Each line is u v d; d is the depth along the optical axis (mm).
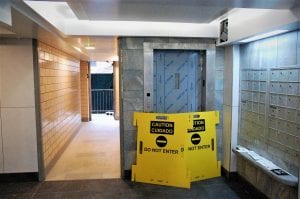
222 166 4023
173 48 3727
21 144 3740
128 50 3652
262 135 3182
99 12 2635
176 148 3613
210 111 3842
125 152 3795
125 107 3730
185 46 3750
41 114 3775
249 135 3484
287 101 2697
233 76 3674
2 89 3641
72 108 6488
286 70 2695
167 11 2617
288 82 2674
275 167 2869
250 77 3416
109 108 10617
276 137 2902
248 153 3346
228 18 3385
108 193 3412
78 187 3594
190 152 3699
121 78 3689
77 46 4688
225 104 3904
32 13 2340
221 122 4004
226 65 3850
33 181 3791
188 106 4062
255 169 3316
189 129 3682
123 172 3828
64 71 5562
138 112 3723
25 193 3424
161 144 3654
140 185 3641
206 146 3818
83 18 2955
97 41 4027
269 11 2531
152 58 3697
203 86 3988
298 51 2516
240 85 3684
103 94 10570
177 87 4004
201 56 3996
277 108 2869
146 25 3537
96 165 4473
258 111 3250
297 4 2016
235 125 3744
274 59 2896
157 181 3668
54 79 4629
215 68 3889
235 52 3646
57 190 3508
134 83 3707
